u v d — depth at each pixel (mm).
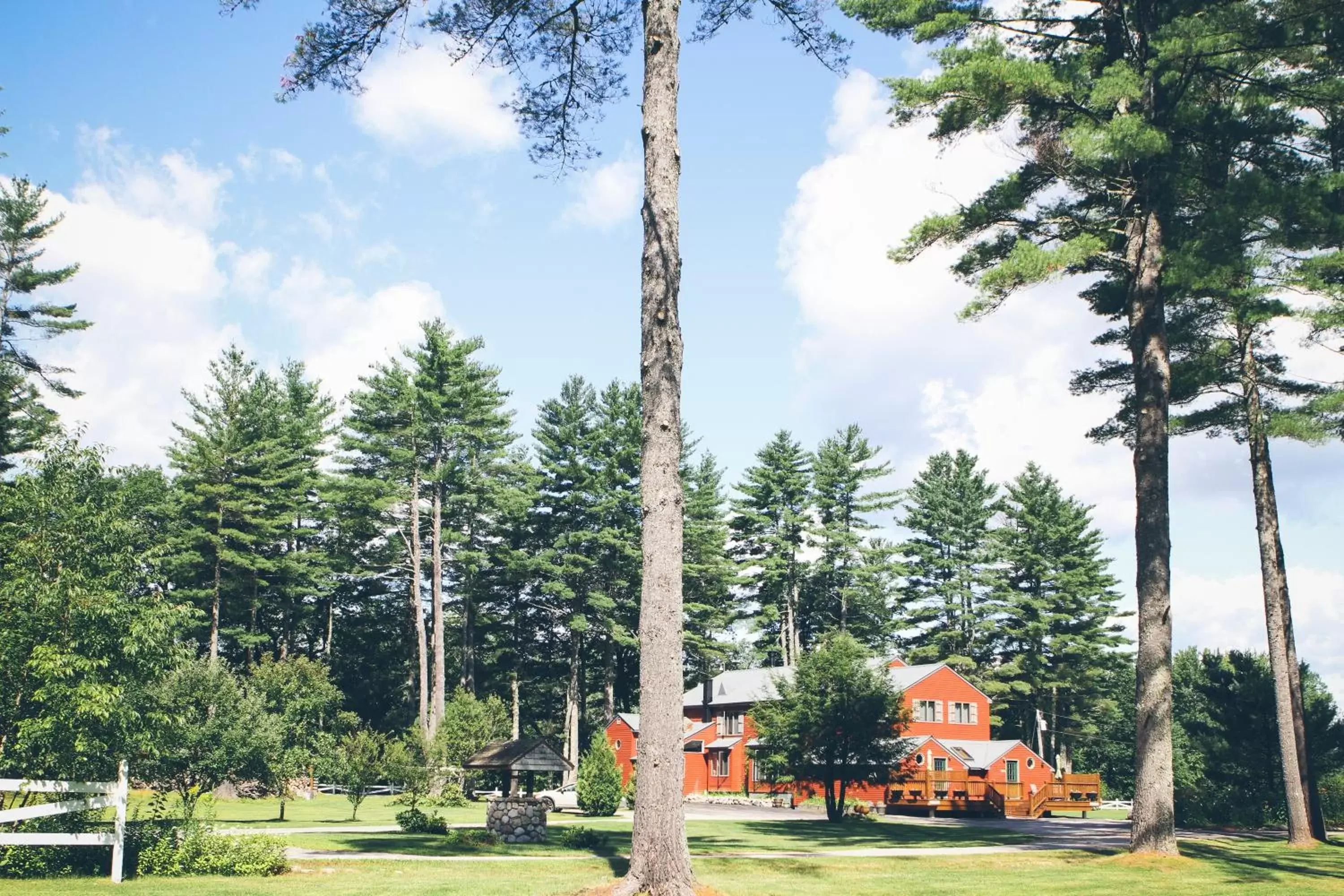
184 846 14953
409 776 30750
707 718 60250
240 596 57000
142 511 50188
